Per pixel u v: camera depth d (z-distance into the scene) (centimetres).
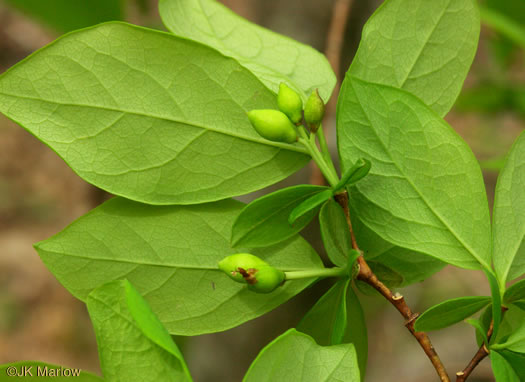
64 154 30
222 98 31
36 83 30
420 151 31
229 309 31
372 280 31
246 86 31
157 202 31
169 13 32
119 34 30
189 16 33
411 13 32
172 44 31
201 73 31
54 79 30
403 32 32
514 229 31
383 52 32
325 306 32
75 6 42
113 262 31
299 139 31
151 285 31
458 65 32
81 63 30
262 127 31
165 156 31
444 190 31
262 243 31
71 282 31
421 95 32
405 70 32
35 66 30
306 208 30
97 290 30
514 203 31
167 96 31
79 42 30
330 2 45
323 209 31
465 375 31
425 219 31
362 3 45
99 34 30
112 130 31
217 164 31
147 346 29
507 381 30
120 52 31
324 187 31
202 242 31
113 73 31
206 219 31
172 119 31
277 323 44
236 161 31
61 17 42
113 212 31
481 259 31
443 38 32
